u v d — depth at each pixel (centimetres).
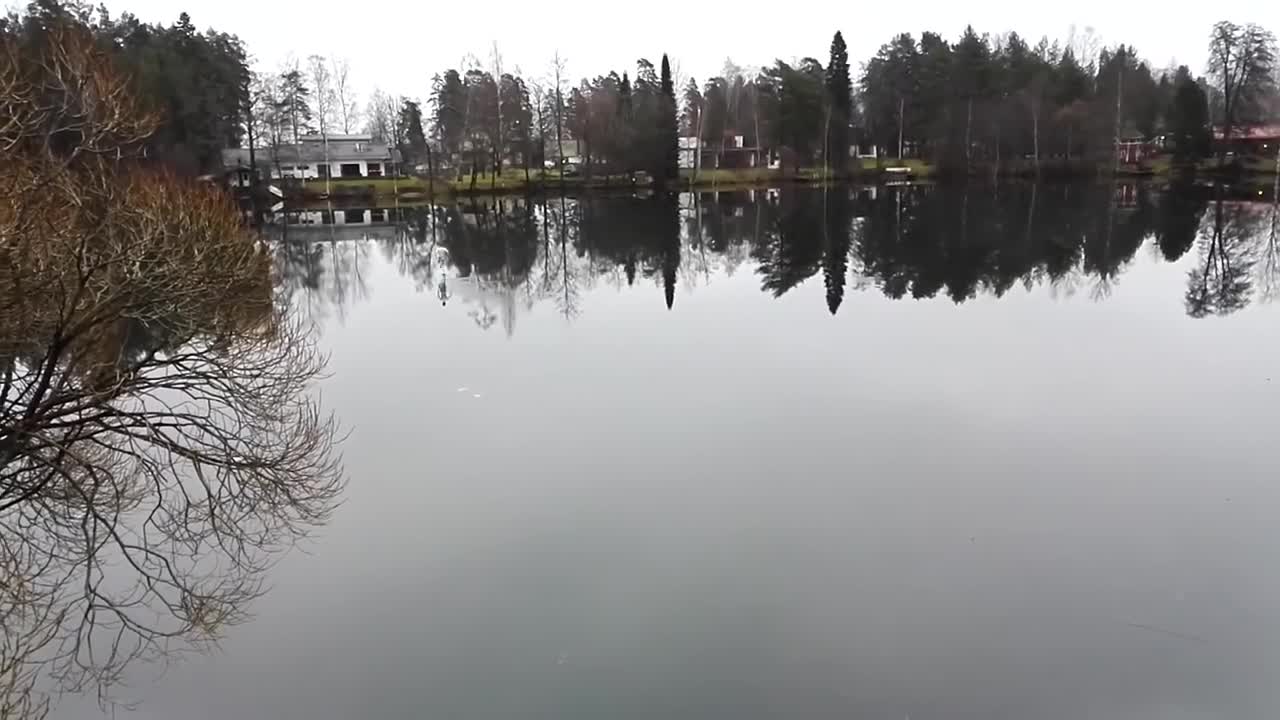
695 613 735
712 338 1802
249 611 762
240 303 1404
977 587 769
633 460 1091
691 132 7944
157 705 637
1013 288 2312
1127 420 1202
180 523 954
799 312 2070
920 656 667
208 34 6669
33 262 1029
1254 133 7094
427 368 1580
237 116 6562
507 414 1287
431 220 5212
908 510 930
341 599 775
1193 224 3762
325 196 6556
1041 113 6544
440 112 7900
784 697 619
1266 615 715
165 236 1111
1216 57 6309
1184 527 879
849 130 7362
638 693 627
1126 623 708
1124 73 6662
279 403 1350
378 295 2497
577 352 1700
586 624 719
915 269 2728
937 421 1215
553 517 931
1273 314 1903
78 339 1205
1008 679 637
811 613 729
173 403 1384
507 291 2533
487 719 601
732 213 5150
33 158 1102
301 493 1014
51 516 981
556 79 7556
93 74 1234
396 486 1023
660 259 3222
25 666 698
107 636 736
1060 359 1540
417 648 694
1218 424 1175
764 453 1107
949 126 6975
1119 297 2150
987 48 7525
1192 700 610
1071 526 886
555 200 6494
